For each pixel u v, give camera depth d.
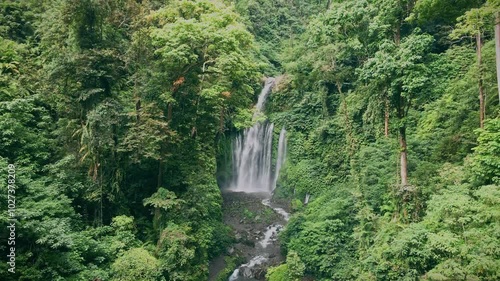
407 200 17.94
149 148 19.36
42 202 16.12
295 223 24.66
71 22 20.19
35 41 26.83
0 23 26.19
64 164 18.70
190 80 22.39
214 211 25.95
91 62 19.34
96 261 17.28
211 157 27.23
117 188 20.27
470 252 12.72
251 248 25.48
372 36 19.56
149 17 21.12
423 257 13.96
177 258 18.28
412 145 22.97
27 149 18.55
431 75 17.88
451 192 15.76
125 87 22.97
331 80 29.45
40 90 20.64
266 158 38.06
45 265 15.05
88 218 20.03
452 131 20.81
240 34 21.94
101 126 18.73
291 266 20.94
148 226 21.23
